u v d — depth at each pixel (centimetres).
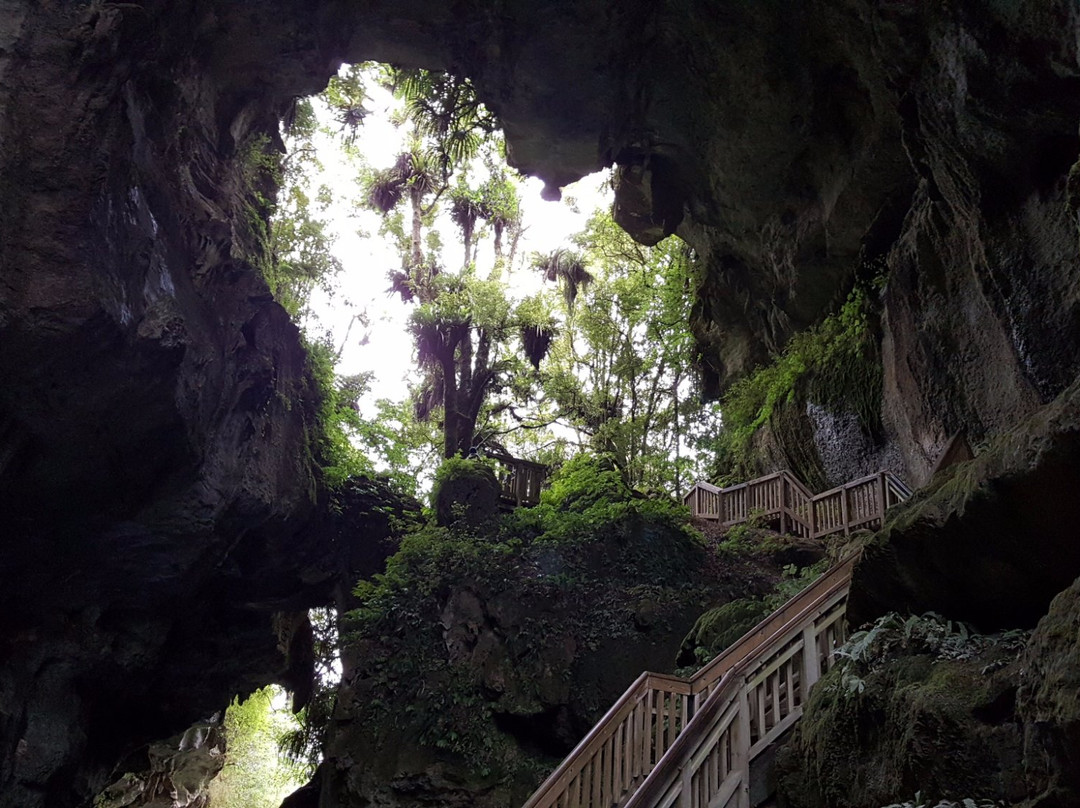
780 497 1584
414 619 1355
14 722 1091
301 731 1662
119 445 1012
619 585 1391
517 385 2592
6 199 848
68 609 1154
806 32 1244
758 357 1903
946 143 914
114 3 904
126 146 942
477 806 1117
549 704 1211
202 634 1512
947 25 858
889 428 1395
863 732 526
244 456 1286
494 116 1525
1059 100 783
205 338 1130
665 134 1520
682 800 563
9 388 890
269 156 1557
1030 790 394
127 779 2108
